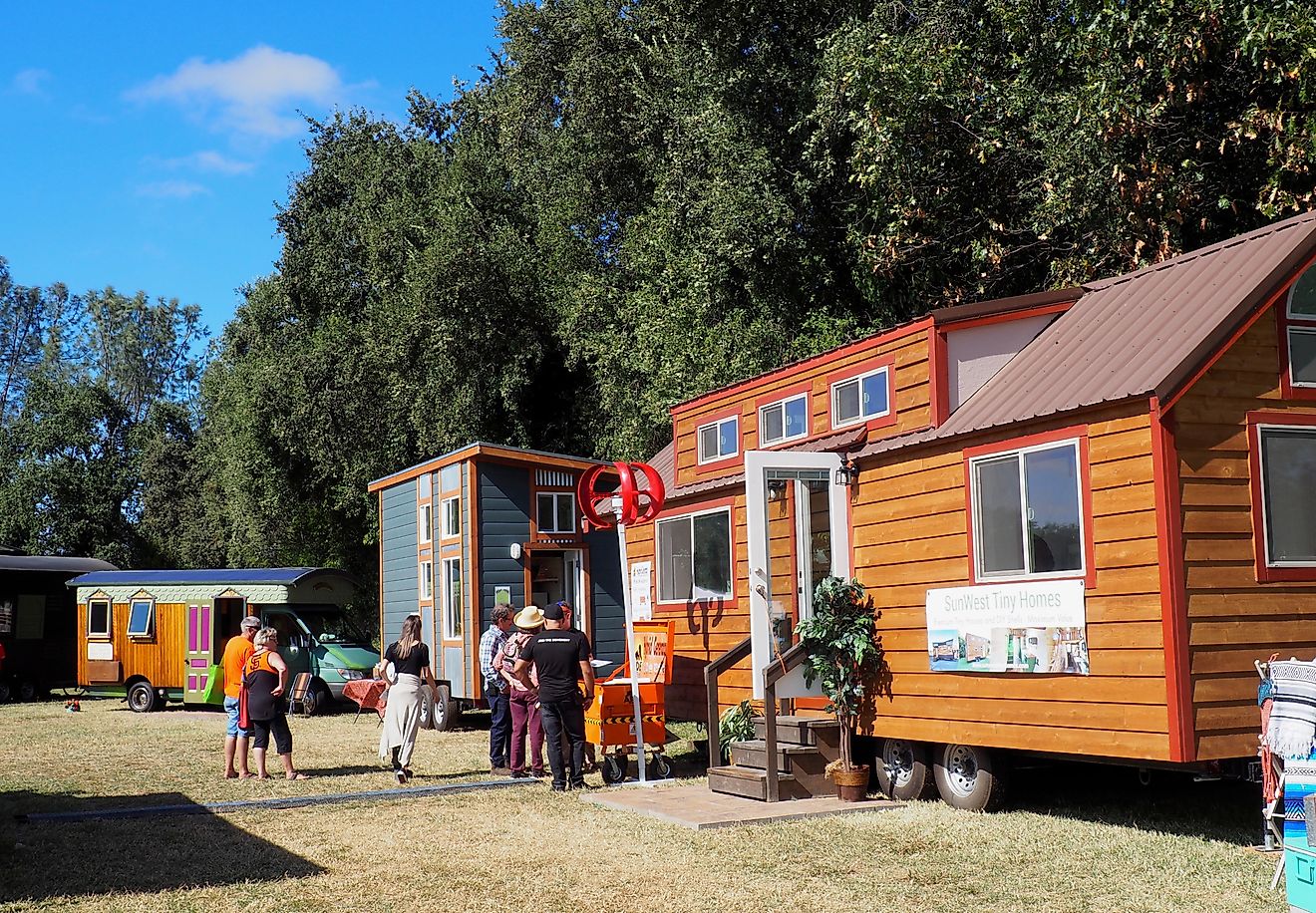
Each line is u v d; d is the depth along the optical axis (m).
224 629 24.88
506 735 14.35
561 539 19.83
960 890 7.89
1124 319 10.37
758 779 11.68
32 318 75.12
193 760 15.62
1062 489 9.58
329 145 38.25
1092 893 7.70
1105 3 15.88
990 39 19.69
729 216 22.20
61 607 30.00
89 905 7.90
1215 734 8.52
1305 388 9.30
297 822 10.89
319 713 23.61
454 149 35.25
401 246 33.00
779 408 14.32
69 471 52.44
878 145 18.70
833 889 8.02
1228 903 7.33
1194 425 8.85
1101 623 9.09
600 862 9.05
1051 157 17.19
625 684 13.58
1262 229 10.00
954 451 10.72
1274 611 8.88
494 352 30.64
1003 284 20.19
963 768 10.84
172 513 51.50
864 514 11.92
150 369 72.19
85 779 13.77
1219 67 15.80
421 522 21.64
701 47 24.50
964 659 10.38
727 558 14.64
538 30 31.19
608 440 28.59
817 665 11.68
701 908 7.64
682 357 23.52
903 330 11.82
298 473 36.78
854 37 19.12
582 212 30.30
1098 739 9.05
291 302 37.31
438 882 8.49
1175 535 8.61
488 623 19.05
